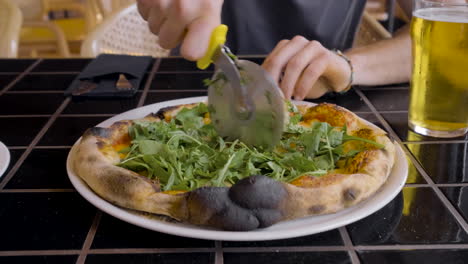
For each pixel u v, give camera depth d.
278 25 1.54
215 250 0.54
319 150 0.72
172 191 0.61
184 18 0.71
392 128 0.89
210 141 0.77
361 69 1.10
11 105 1.01
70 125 0.91
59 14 3.64
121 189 0.58
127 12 1.66
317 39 1.55
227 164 0.64
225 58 0.70
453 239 0.56
